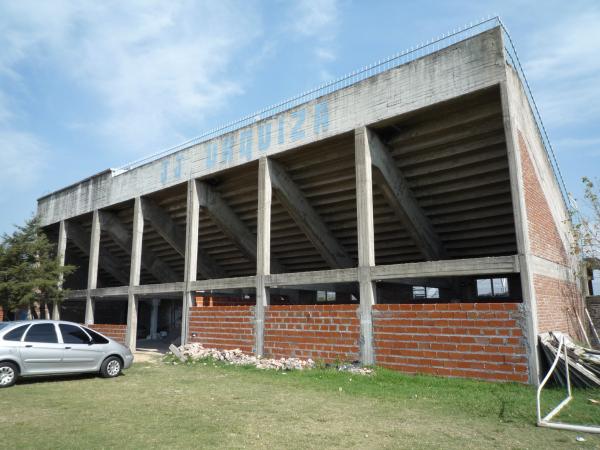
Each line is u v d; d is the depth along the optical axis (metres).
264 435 6.40
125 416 7.52
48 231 28.30
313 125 14.80
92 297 22.77
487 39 11.52
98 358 11.71
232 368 13.54
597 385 9.27
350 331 12.80
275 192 16.67
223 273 24.69
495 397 8.87
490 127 12.55
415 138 13.73
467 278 18.31
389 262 18.98
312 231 17.73
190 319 17.64
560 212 16.17
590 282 20.91
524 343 9.92
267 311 15.03
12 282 21.62
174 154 19.78
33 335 10.80
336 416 7.57
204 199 18.95
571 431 6.69
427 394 9.30
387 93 13.20
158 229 21.69
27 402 8.64
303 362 13.20
